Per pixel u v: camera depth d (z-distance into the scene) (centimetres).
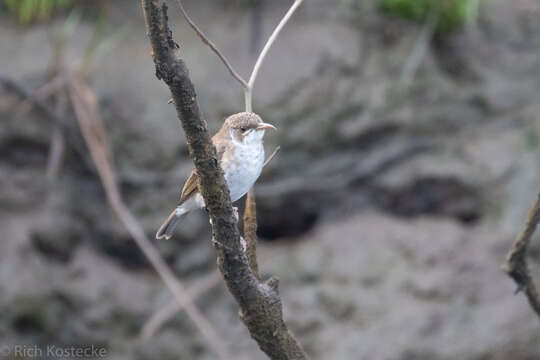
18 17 1420
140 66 1359
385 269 1295
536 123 1388
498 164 1348
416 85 1391
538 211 645
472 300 1256
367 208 1374
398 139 1373
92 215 1348
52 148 1334
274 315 613
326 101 1343
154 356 1280
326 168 1352
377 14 1426
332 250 1327
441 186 1354
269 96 1322
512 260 676
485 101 1430
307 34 1373
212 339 1252
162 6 479
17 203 1312
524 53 1491
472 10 1331
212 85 1327
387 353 1227
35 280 1259
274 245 1382
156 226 1315
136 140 1320
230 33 1381
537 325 1221
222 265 589
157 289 1327
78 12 1417
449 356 1216
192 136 534
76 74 1329
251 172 804
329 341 1256
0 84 1333
